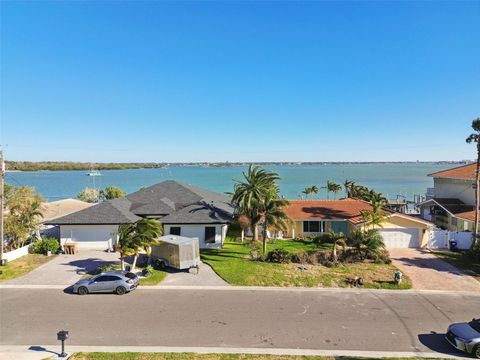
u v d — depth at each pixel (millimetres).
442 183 51781
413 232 37938
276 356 16078
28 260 32656
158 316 20547
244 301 22969
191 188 49562
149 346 17000
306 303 22672
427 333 18641
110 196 79188
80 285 24062
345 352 16516
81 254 34938
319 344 17297
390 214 38031
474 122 35625
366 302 22938
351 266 30734
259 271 28984
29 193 38031
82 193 84312
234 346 17031
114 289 24156
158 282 26578
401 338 18031
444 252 35969
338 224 42031
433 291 25094
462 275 28609
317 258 31719
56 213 50750
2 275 28156
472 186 44469
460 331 16984
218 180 185875
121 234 27688
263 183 37250
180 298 23469
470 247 36281
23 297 23609
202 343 17312
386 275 28375
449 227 45250
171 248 29156
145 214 39812
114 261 32312
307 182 167875
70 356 15984
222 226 37781
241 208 38500
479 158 36000
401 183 160750
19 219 36469
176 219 37781
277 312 21188
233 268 29812
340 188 86062
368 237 32656
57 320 20000
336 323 19719
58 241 37000
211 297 23656
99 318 20266
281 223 33438
